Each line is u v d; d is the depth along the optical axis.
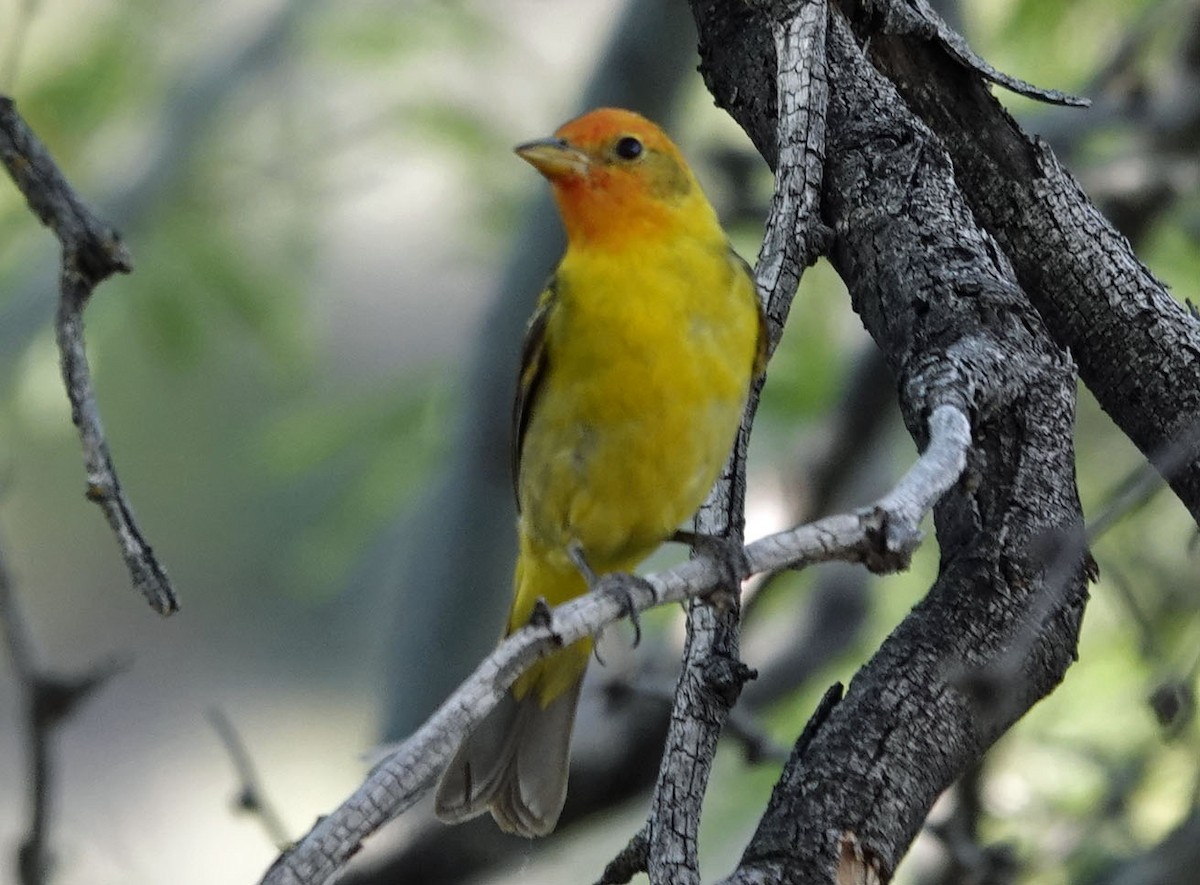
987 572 6.82
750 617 14.58
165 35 16.42
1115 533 11.98
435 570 14.29
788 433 14.84
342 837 5.24
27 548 24.16
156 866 21.73
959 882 10.45
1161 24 14.73
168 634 23.61
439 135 15.86
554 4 18.42
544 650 5.79
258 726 23.38
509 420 14.09
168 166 15.69
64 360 6.71
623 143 9.01
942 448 6.59
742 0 8.73
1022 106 14.75
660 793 6.70
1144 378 7.77
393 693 14.33
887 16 8.16
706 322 8.66
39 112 15.75
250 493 22.48
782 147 8.02
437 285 22.38
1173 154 14.12
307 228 16.14
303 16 16.27
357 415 15.35
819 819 6.26
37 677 7.35
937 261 7.66
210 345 15.63
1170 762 11.59
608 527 8.96
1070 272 7.93
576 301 8.79
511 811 9.13
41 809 7.36
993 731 6.59
